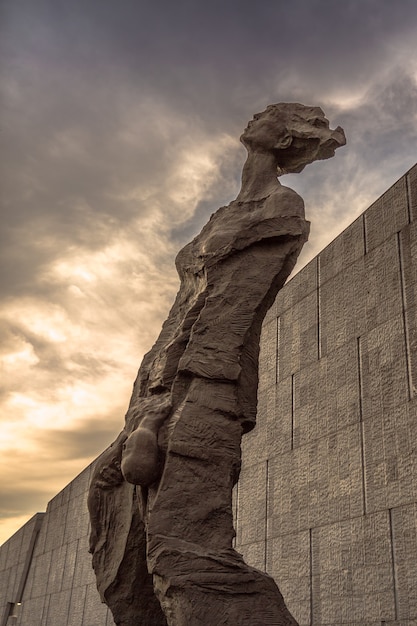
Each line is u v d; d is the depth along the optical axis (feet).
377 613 37.19
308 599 43.86
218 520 20.90
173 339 24.06
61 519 96.78
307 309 51.06
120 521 23.90
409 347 39.04
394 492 37.78
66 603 87.35
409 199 41.63
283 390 52.21
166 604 20.16
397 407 39.04
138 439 21.48
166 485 20.97
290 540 47.32
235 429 22.02
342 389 44.62
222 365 22.45
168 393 23.09
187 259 26.13
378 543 38.24
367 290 44.09
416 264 39.91
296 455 48.70
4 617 118.62
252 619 19.66
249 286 23.58
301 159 26.73
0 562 131.95
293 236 24.03
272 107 26.84
